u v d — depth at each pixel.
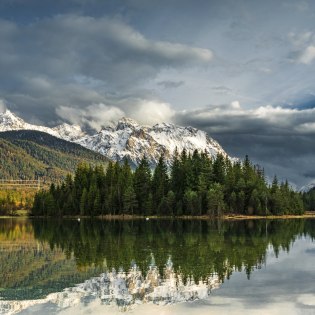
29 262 56.09
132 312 31.98
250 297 36.22
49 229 122.19
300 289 39.06
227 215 188.38
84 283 42.31
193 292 38.03
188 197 184.75
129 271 48.66
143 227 124.94
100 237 91.62
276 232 104.38
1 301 35.47
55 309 33.03
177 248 70.06
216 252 64.94
